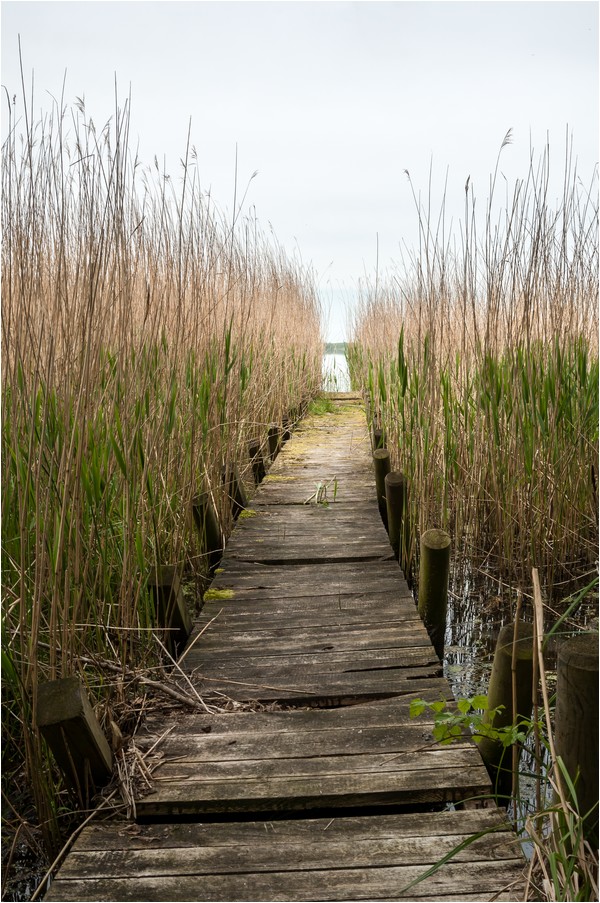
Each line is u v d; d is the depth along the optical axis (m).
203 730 2.25
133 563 2.63
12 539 2.33
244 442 5.41
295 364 9.16
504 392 4.09
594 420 3.99
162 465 3.32
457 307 4.86
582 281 4.43
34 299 2.44
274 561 3.98
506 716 2.03
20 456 2.16
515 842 1.66
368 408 8.19
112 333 2.91
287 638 2.96
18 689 2.19
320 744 2.14
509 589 3.87
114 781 1.97
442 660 3.31
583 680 1.44
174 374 3.30
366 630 3.02
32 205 2.34
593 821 1.48
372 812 1.92
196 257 4.06
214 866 1.63
